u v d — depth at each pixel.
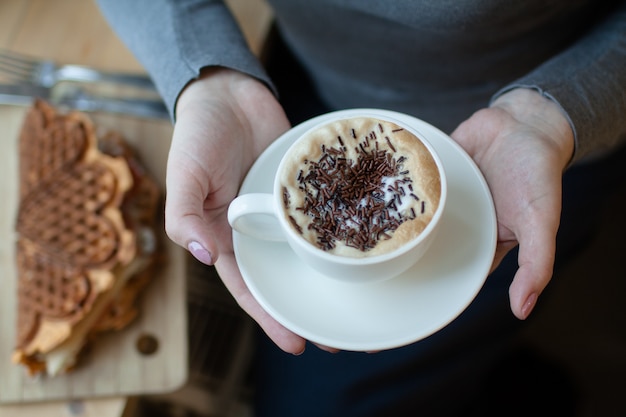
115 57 0.70
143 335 0.62
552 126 0.47
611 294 0.94
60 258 0.62
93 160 0.65
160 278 0.64
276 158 0.48
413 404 0.71
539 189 0.44
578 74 0.49
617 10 0.52
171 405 0.81
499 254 0.47
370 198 0.41
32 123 0.66
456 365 0.69
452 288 0.43
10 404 0.60
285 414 0.70
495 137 0.48
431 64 0.56
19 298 0.61
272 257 0.45
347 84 0.62
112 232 0.62
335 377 0.68
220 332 0.82
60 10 0.71
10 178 0.67
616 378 0.89
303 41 0.61
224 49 0.52
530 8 0.50
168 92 0.51
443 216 0.45
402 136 0.42
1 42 0.70
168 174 0.45
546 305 0.93
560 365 0.90
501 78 0.58
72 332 0.59
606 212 0.96
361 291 0.44
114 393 0.60
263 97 0.51
